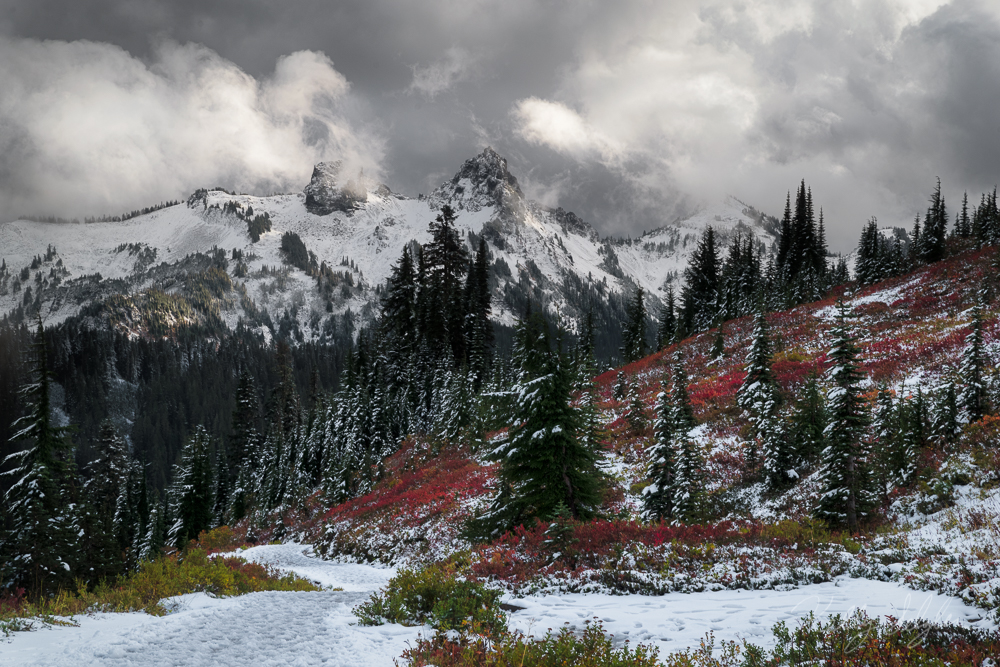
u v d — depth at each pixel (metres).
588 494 18.34
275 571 21.33
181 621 9.12
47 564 23.92
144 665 6.85
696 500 20.89
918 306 46.38
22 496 26.61
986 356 22.31
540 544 13.94
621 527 14.54
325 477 52.47
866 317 47.81
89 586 24.14
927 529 14.64
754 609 8.90
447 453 44.06
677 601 10.05
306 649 7.79
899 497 19.20
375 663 7.16
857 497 18.14
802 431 24.66
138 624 9.21
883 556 12.38
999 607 7.37
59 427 29.03
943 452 20.17
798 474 24.33
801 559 12.27
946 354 31.25
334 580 22.77
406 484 39.66
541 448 18.16
